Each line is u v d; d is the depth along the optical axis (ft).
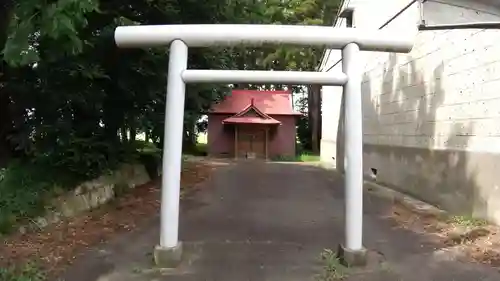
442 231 22.12
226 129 86.69
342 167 52.21
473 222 22.57
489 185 22.34
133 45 18.13
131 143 37.91
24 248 17.74
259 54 82.53
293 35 17.61
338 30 17.80
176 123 17.78
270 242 20.53
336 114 58.85
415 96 32.01
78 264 16.94
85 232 21.11
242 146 84.79
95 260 17.51
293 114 86.89
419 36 31.01
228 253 18.80
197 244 20.06
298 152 96.94
